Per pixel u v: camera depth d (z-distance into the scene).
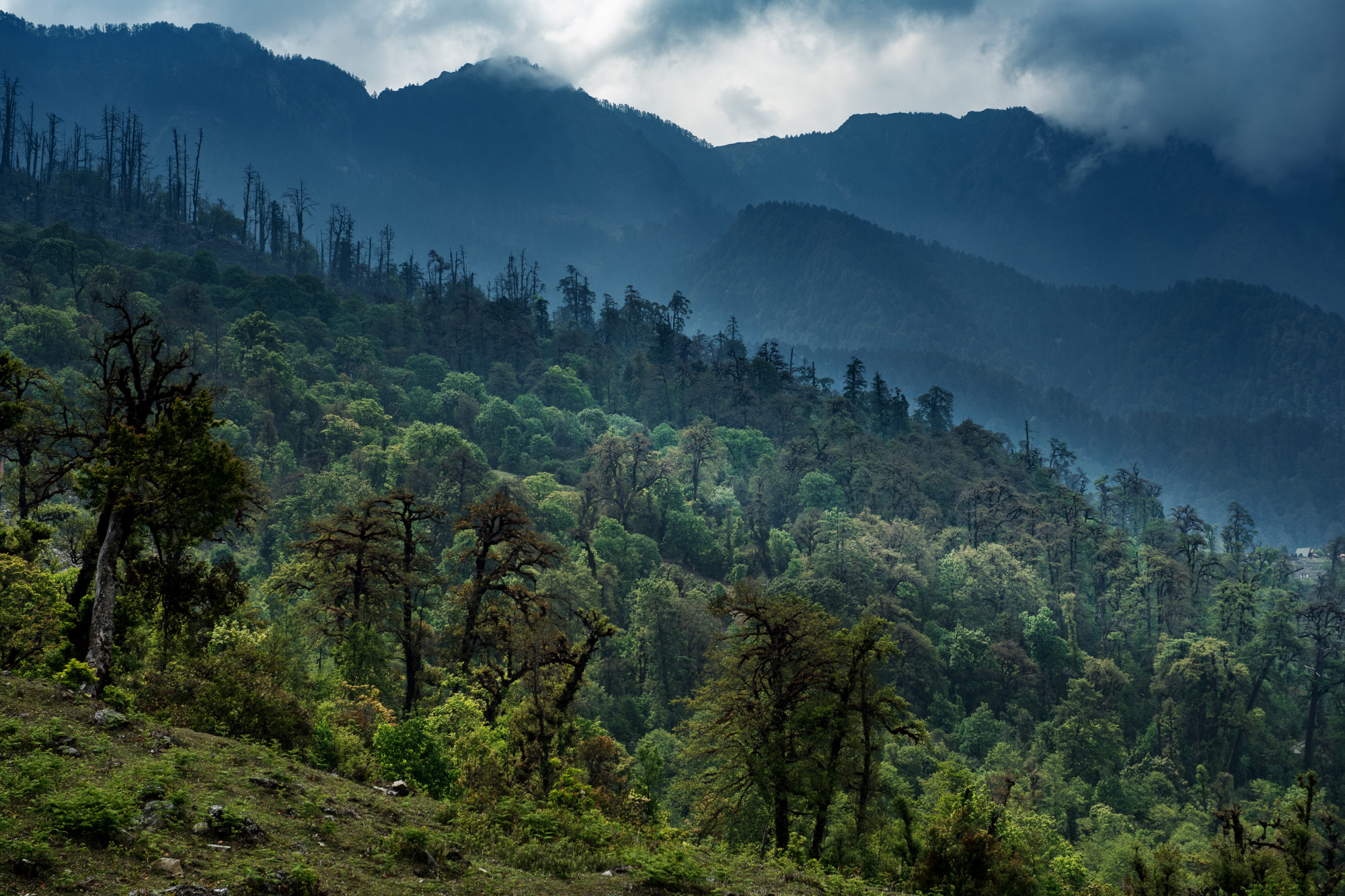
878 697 32.50
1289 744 97.44
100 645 21.33
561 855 16.38
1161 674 100.44
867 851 33.03
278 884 11.16
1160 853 31.70
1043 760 81.94
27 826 10.91
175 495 22.55
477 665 48.22
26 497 42.88
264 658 24.95
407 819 16.52
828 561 106.50
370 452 111.06
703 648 84.81
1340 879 33.06
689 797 50.47
